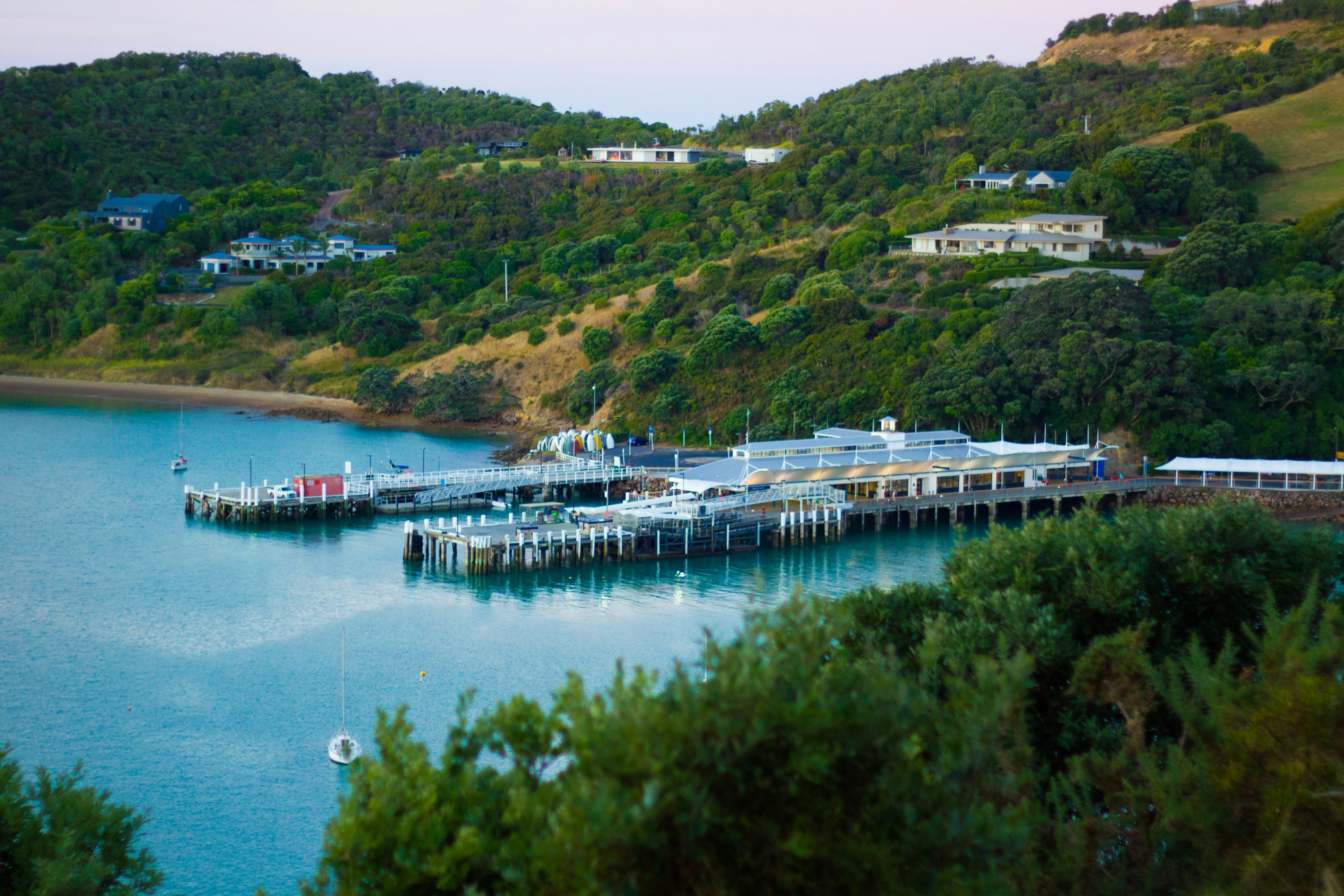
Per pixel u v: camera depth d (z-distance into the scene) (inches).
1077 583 1330.0
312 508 4153.5
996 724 771.4
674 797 597.6
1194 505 4328.3
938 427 5093.5
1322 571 1360.7
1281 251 5757.9
